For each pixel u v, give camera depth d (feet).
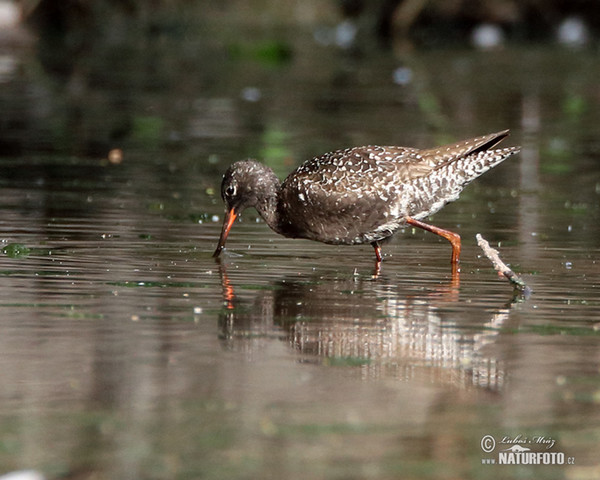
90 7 143.64
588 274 41.50
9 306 35.27
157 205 54.75
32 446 24.45
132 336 32.30
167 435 25.14
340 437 25.14
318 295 37.81
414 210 43.88
